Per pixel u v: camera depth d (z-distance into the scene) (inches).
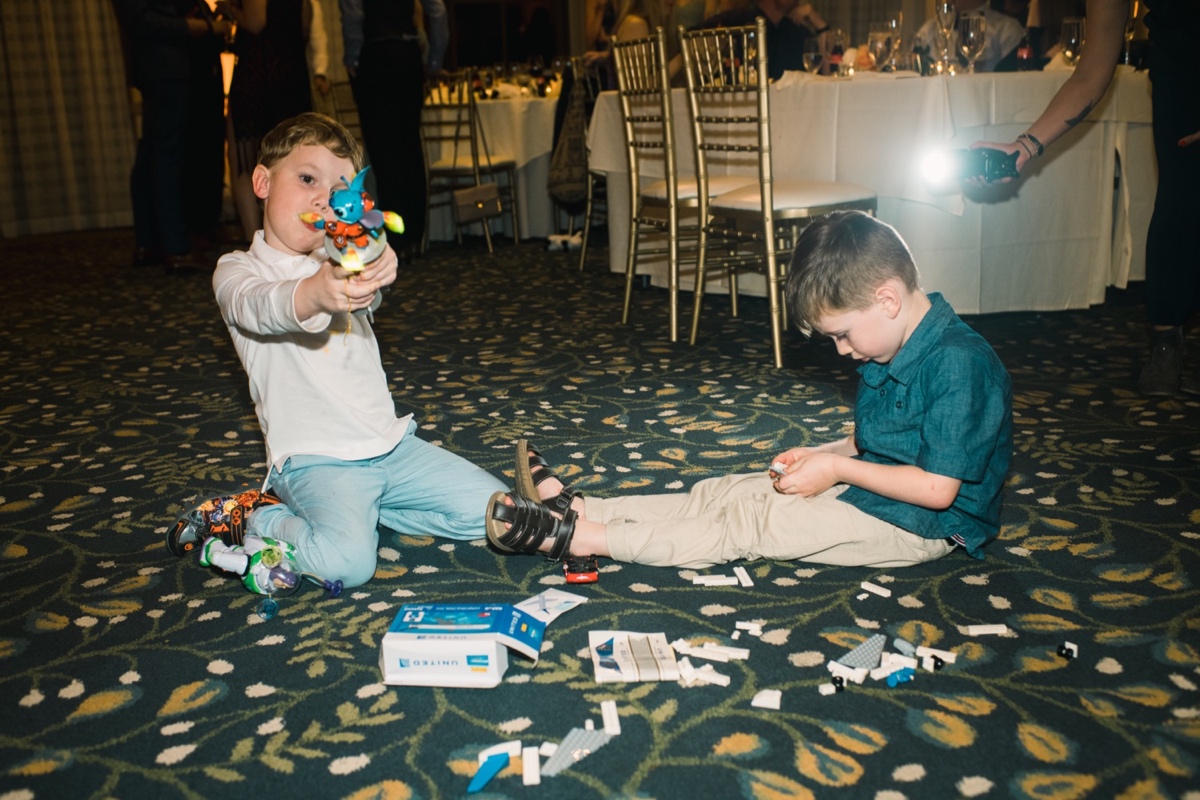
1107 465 80.7
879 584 62.1
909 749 45.4
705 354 124.3
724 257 134.0
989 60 160.1
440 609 54.9
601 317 149.4
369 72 194.1
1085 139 131.3
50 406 112.3
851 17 317.7
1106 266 137.1
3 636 59.0
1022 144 95.5
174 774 45.4
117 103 296.2
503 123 227.8
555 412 102.3
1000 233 131.0
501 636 51.9
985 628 55.5
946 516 61.6
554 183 206.1
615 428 96.3
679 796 42.8
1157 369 99.0
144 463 91.5
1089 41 93.5
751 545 63.9
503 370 120.6
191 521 68.1
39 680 53.9
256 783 44.7
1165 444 85.0
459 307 160.7
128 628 59.6
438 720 49.1
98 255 237.9
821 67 151.9
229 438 98.7
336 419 66.7
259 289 58.5
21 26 280.1
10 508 80.7
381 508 71.6
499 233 244.5
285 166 64.2
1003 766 44.0
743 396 105.3
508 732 47.9
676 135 153.7
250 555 62.1
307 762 46.1
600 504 69.8
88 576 67.2
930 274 129.4
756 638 56.0
